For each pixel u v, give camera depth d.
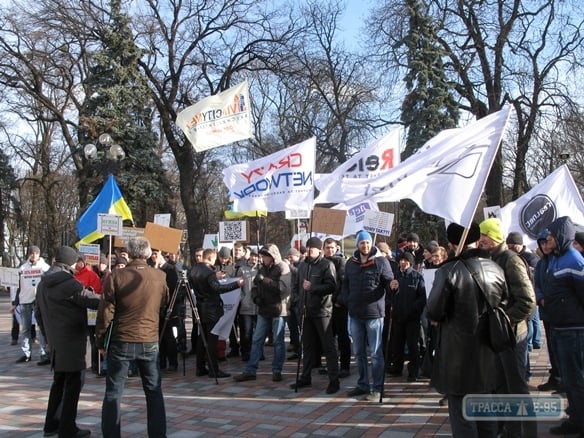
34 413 6.21
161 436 4.90
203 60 25.58
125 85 20.42
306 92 32.94
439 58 20.38
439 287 3.86
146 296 4.93
